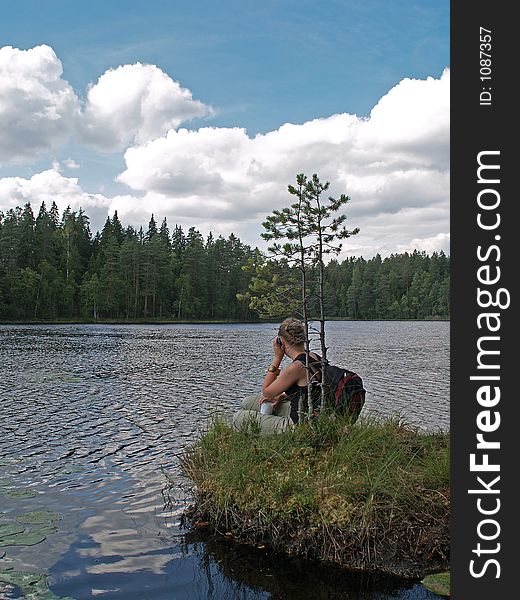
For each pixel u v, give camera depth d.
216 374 18.59
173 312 95.56
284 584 3.82
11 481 6.38
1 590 3.74
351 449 4.70
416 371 20.47
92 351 28.25
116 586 3.80
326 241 5.43
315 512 4.25
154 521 5.02
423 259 140.62
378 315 121.56
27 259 83.69
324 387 5.32
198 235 109.12
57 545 4.49
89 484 6.26
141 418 10.58
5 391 13.97
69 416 10.70
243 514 4.56
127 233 111.81
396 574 3.92
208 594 3.68
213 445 5.47
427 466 4.61
